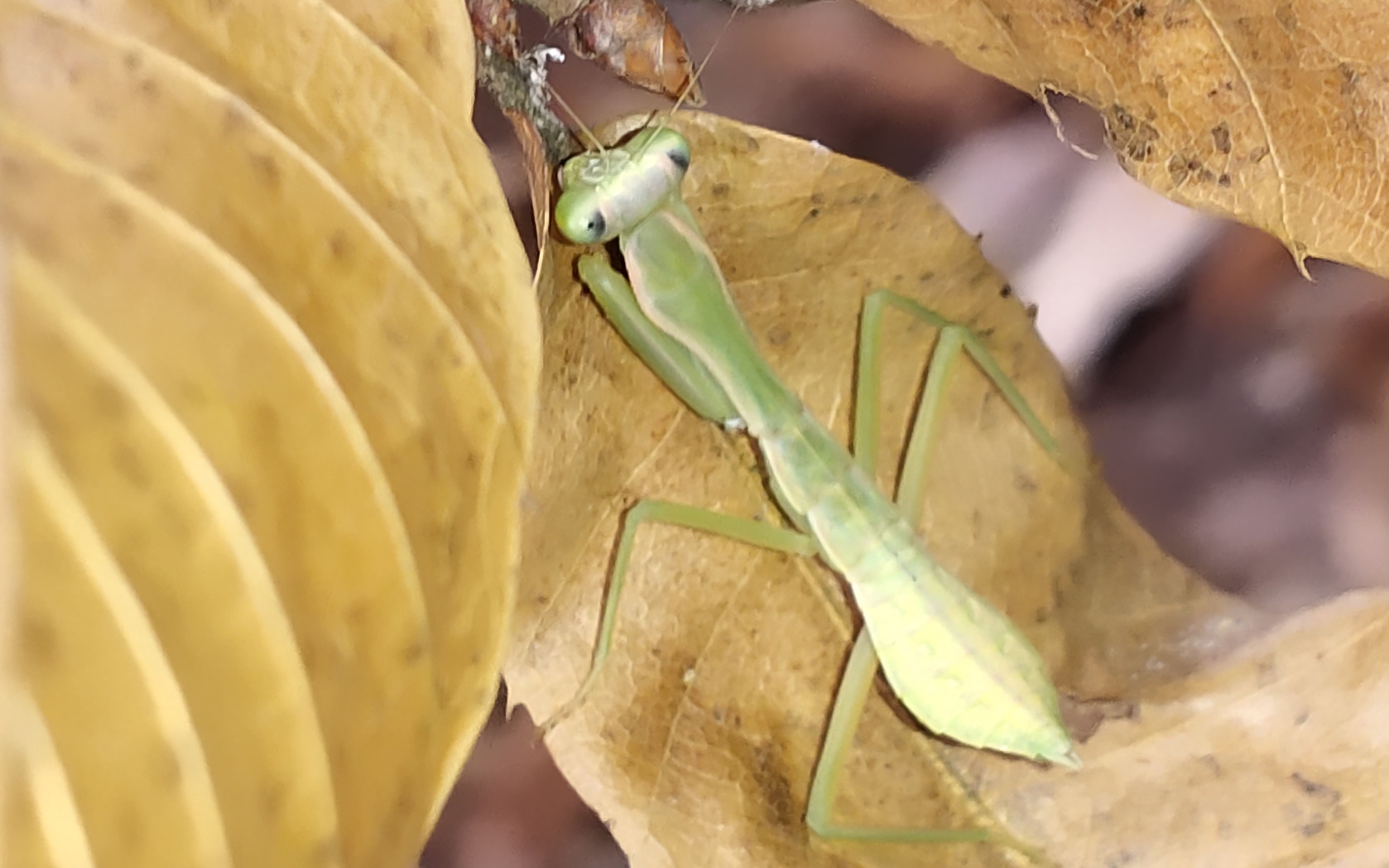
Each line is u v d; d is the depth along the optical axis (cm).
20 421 20
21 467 20
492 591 24
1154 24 25
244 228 24
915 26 26
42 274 21
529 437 25
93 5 24
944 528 27
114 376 22
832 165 26
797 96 26
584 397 26
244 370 24
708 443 27
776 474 27
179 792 21
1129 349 27
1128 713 27
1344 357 27
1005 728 27
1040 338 27
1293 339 27
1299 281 27
